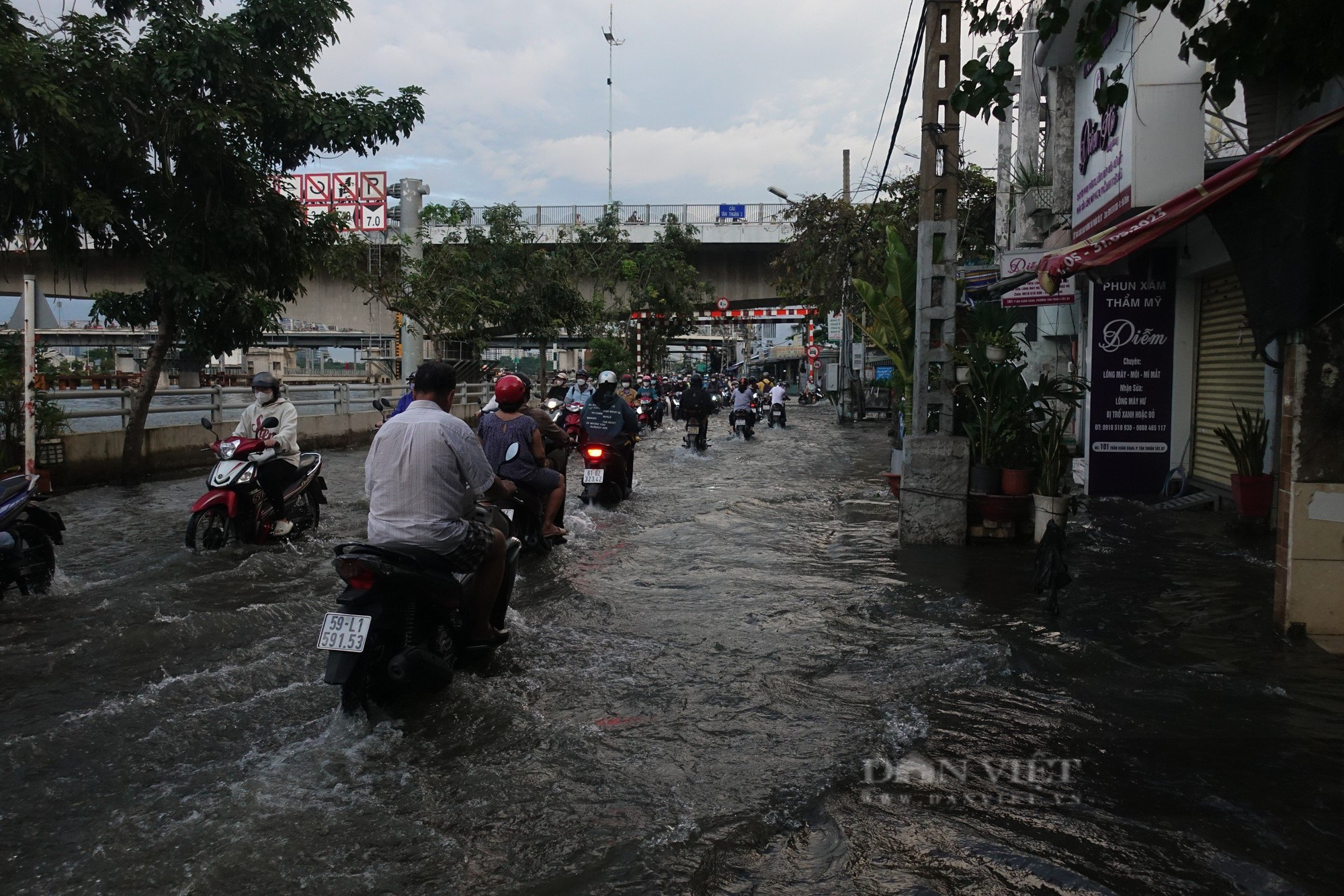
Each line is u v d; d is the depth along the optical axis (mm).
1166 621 5613
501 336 32281
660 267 36000
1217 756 3656
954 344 8484
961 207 19781
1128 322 11039
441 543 4336
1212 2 8367
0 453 11469
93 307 12336
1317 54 4859
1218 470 10336
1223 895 2680
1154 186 8695
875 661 4918
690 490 12570
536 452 7934
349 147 11922
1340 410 5047
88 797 3361
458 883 2775
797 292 31359
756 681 4621
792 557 7852
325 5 11883
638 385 27219
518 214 31312
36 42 10281
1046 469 8281
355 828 3096
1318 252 4973
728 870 2854
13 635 5504
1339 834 3016
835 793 3363
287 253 12656
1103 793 3338
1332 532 5074
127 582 6863
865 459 17156
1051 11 5062
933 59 8289
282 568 7359
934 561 7617
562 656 5070
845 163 28484
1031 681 4551
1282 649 5035
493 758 3672
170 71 10805
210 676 4684
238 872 2822
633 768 3588
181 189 11828
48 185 10648
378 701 4242
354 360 76625
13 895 2709
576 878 2803
